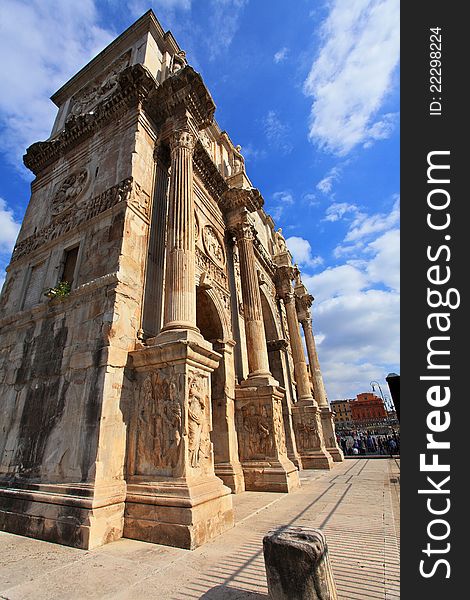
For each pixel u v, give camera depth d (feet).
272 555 12.43
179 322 30.01
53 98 65.67
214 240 56.34
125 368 28.43
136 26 55.16
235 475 40.42
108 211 36.60
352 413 375.04
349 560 17.20
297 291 107.86
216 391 45.80
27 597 14.49
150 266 36.19
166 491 22.99
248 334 53.21
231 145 78.23
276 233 104.01
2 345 37.81
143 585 15.34
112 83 51.85
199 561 18.11
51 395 29.66
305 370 80.53
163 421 25.91
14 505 26.35
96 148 45.42
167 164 44.65
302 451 71.56
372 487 39.83
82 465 24.43
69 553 20.06
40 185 52.49
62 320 32.83
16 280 44.39
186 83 42.75
